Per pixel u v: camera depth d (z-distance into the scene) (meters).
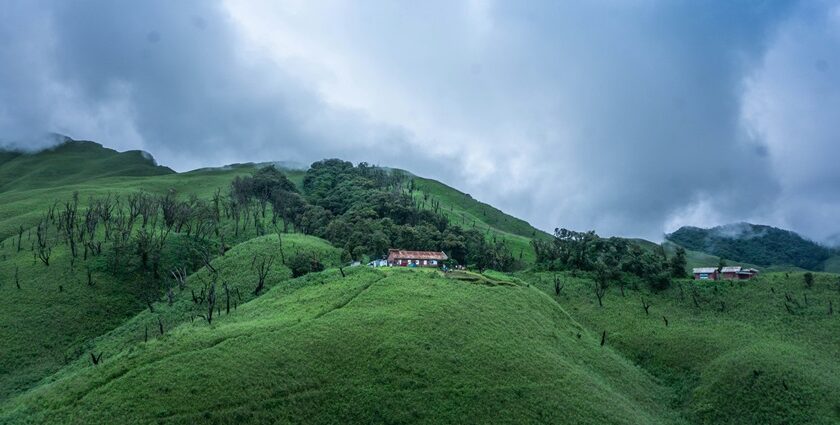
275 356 72.56
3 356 98.94
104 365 70.44
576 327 110.81
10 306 113.44
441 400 71.31
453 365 77.94
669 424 84.56
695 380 97.06
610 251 156.25
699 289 136.25
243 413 63.00
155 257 140.12
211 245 162.12
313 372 71.31
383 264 146.88
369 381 71.88
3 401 87.06
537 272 158.62
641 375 99.88
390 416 67.62
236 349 73.06
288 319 84.75
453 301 96.69
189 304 113.56
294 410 65.38
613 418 75.69
